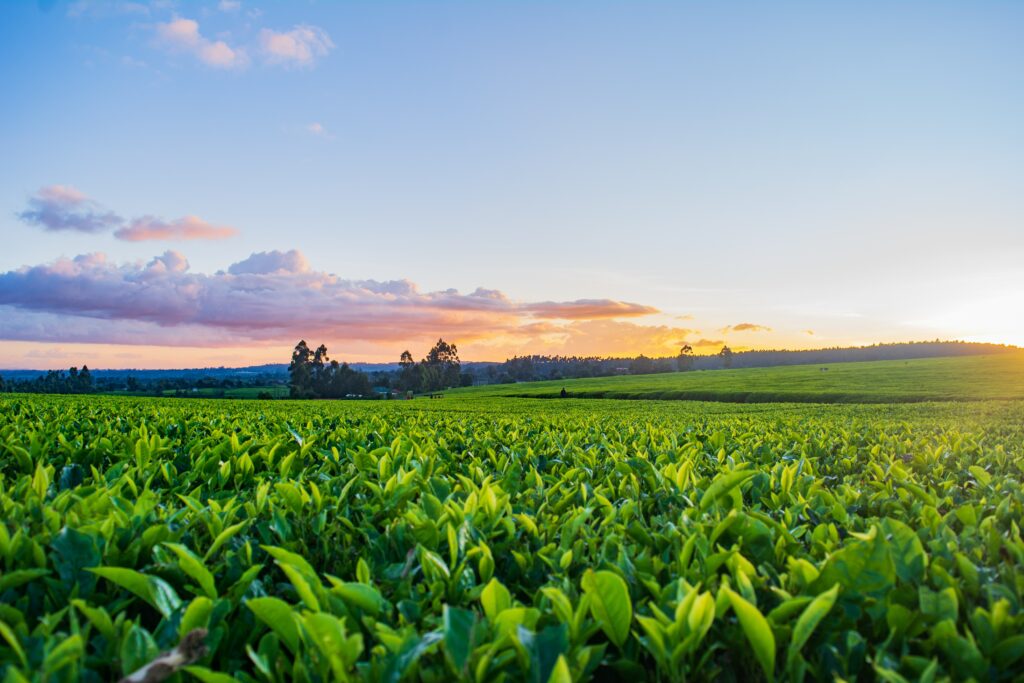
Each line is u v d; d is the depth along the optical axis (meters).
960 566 2.52
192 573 2.37
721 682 2.21
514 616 2.01
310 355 151.50
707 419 15.57
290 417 12.10
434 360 187.12
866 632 2.36
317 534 3.29
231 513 3.39
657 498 4.25
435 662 2.02
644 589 2.59
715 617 2.28
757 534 2.92
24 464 5.30
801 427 10.88
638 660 2.29
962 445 7.27
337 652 1.84
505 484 4.59
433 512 3.39
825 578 2.37
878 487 4.80
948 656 2.08
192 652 1.86
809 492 4.20
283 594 2.66
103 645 2.15
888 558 2.32
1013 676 2.05
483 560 2.78
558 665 1.64
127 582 2.25
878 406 35.91
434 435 8.09
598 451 6.88
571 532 3.12
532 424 11.51
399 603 2.33
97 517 3.21
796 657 1.98
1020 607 2.36
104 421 9.90
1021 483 5.27
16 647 1.82
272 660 2.05
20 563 2.70
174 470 4.98
